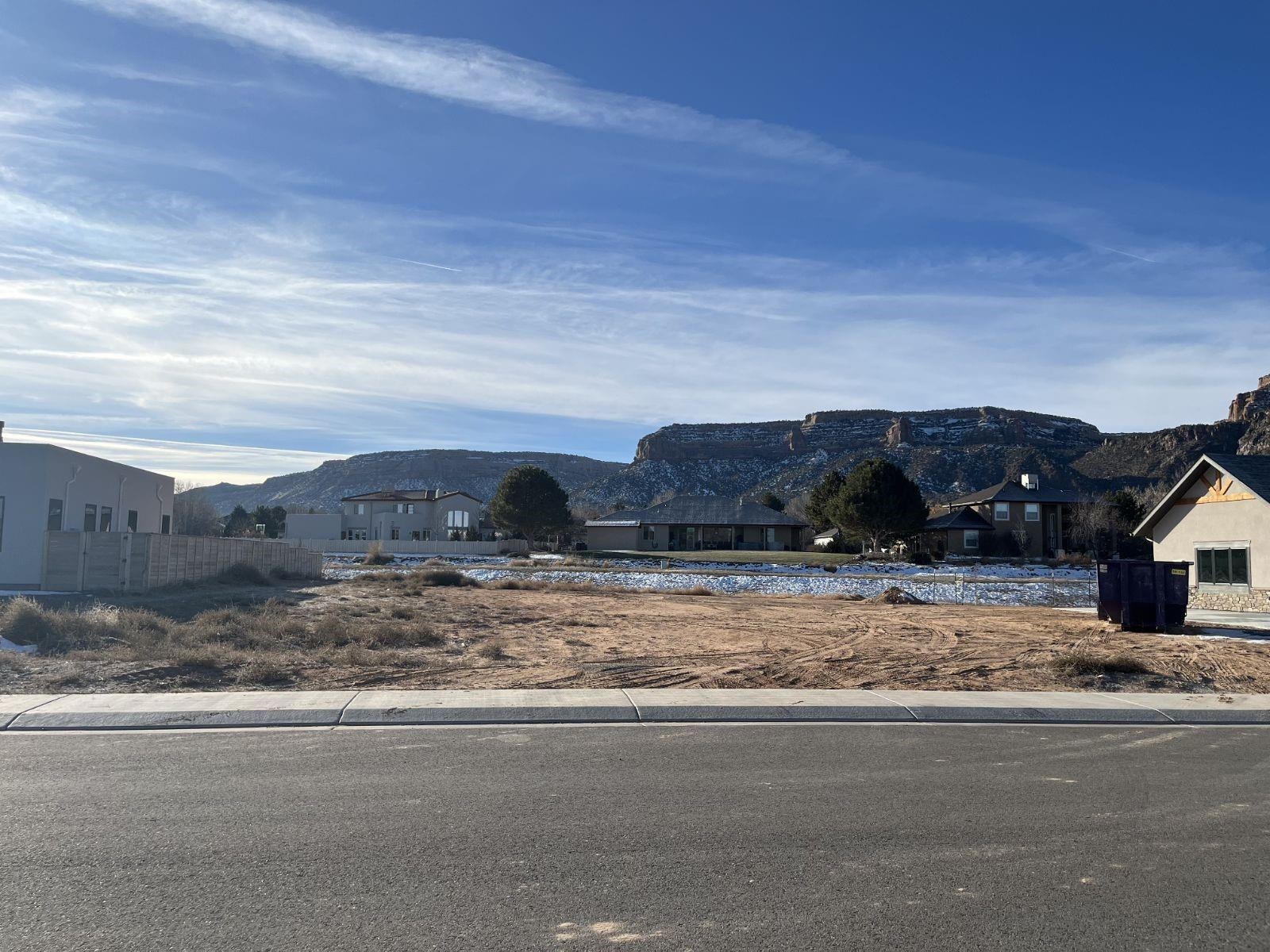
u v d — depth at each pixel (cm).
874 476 6725
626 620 2589
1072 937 501
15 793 751
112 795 745
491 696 1188
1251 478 2897
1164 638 2094
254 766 849
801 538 8856
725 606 3250
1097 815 725
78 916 512
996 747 982
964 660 1683
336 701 1132
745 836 659
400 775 819
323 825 671
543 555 7556
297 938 488
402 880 568
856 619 2728
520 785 791
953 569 5825
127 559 2917
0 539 3081
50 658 1444
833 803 746
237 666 1423
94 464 3544
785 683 1400
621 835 657
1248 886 577
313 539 8256
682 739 995
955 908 538
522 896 546
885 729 1072
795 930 505
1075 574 5447
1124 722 1161
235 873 577
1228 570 2983
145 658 1402
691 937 495
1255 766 909
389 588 3756
